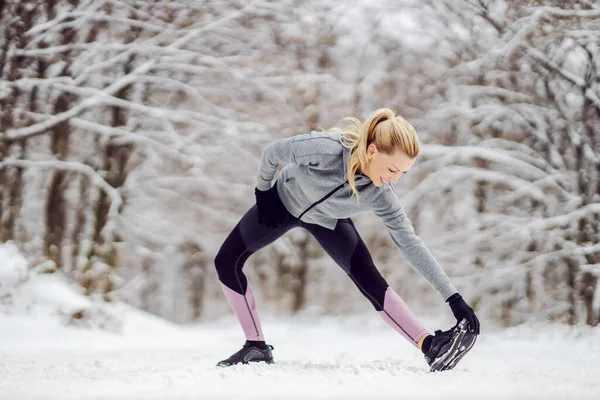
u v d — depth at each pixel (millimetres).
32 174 11445
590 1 11500
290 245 13109
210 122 12031
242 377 2436
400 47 12391
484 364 3943
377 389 2104
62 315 7617
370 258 3104
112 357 4672
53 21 11305
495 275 11648
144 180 12281
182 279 13664
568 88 11734
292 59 12438
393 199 2965
